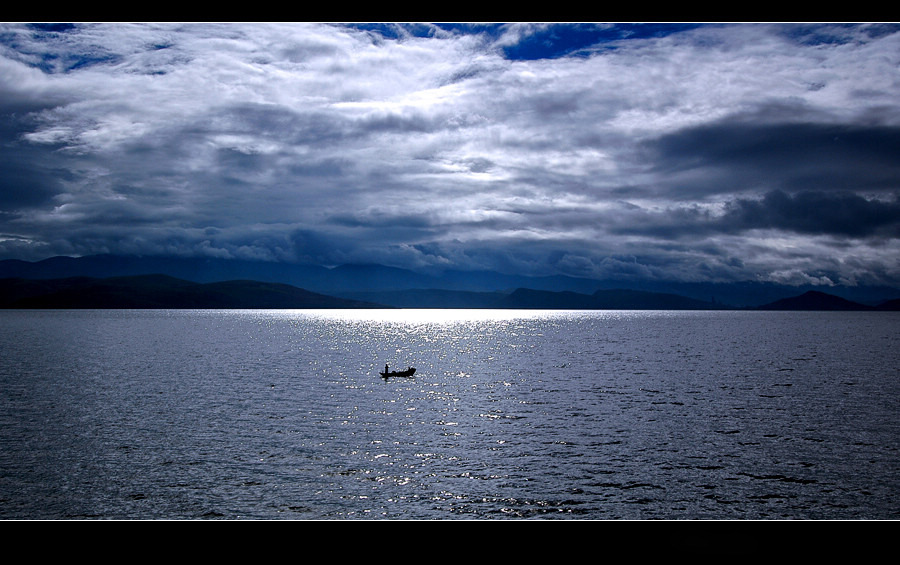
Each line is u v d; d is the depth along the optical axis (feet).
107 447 120.67
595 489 97.81
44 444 122.93
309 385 215.31
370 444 124.77
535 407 169.68
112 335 530.68
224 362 300.40
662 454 118.01
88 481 99.60
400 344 455.22
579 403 176.96
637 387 211.20
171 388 204.44
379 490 96.58
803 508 90.22
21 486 96.99
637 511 88.74
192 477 101.96
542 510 88.89
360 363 301.02
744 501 92.84
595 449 121.70
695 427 142.10
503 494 95.35
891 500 93.50
